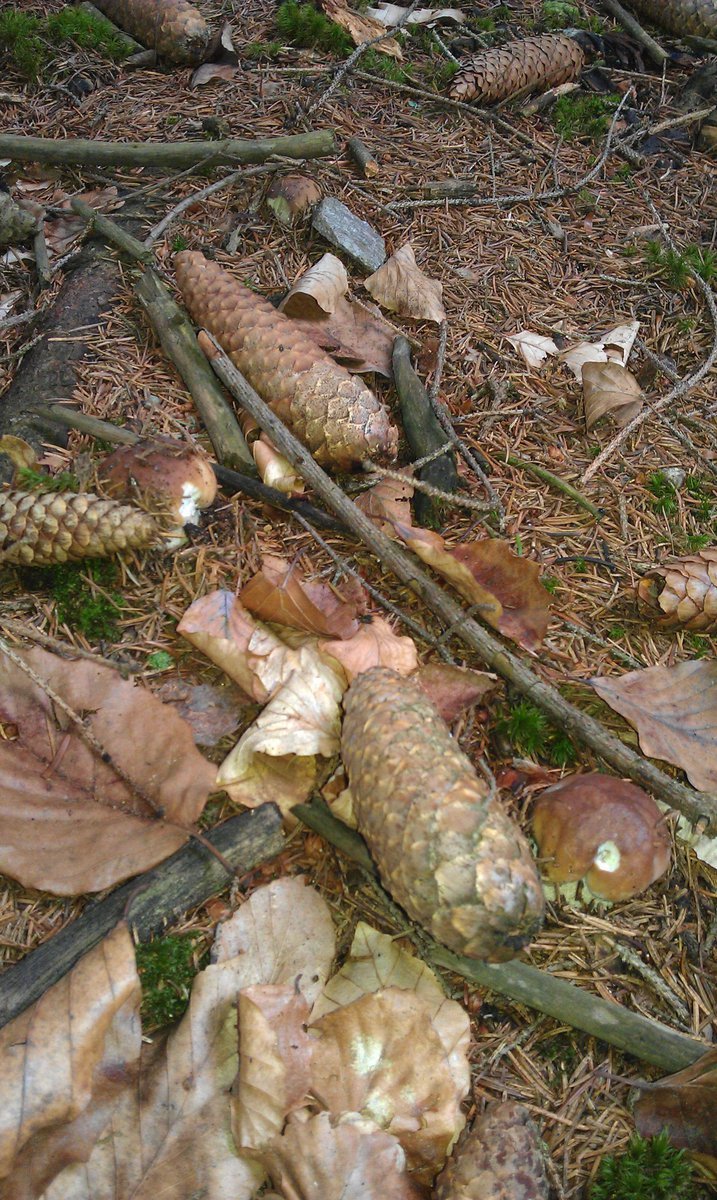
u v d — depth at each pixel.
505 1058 0.35
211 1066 0.32
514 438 0.53
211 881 0.36
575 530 0.50
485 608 0.42
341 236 0.60
